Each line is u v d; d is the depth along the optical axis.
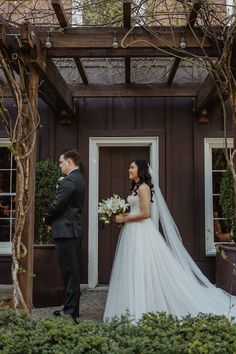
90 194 5.64
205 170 5.65
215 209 5.75
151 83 5.43
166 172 5.65
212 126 5.67
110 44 3.57
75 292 3.74
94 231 5.61
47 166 5.21
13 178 5.97
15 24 3.41
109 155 5.88
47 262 4.53
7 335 1.99
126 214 3.96
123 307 3.57
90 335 2.00
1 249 5.72
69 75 5.48
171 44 3.52
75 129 5.73
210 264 5.52
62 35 3.61
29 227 3.42
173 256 3.93
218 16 3.47
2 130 5.77
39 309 4.38
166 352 1.79
